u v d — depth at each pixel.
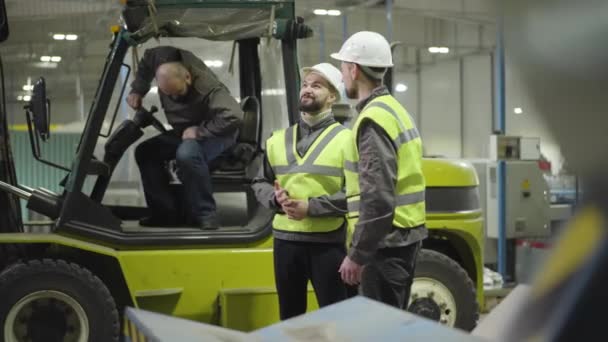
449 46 13.25
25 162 10.66
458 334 0.74
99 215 4.53
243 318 4.59
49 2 12.70
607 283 0.52
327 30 13.74
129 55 5.61
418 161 3.12
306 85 3.72
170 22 4.47
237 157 4.78
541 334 0.54
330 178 3.62
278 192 3.60
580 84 0.53
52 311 4.35
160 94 4.79
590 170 0.53
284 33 4.49
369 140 3.02
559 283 0.54
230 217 5.06
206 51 5.34
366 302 0.93
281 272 3.78
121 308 4.61
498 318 0.64
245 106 4.82
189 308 4.57
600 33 0.53
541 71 0.55
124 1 4.44
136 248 4.56
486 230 8.10
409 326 0.80
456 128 14.69
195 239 4.57
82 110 14.01
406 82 15.71
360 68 3.19
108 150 4.79
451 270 5.31
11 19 12.77
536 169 7.69
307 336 0.85
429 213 5.48
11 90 13.70
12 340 4.28
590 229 0.53
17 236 4.38
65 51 13.72
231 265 4.60
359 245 3.01
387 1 10.29
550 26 0.54
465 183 5.59
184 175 4.57
